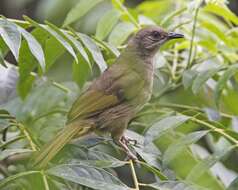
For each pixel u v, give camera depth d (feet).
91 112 31.99
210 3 34.58
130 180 40.96
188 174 29.84
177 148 28.50
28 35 26.86
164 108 37.37
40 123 35.17
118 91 32.81
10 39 26.11
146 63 35.24
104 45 31.76
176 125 28.91
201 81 32.78
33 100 35.68
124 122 32.99
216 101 33.50
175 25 39.09
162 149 34.65
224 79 33.04
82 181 24.56
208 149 41.14
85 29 45.68
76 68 32.76
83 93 32.48
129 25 36.86
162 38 36.22
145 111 36.37
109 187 24.45
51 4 46.34
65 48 29.22
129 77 33.55
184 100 41.60
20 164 32.45
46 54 30.78
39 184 25.04
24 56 30.76
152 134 28.63
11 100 35.29
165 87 37.68
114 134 32.83
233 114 40.29
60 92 36.14
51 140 29.30
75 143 31.14
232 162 38.47
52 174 24.76
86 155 29.01
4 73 35.06
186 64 38.34
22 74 31.55
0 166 32.58
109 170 32.24
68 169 24.93
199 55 38.99
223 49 37.99
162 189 25.59
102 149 35.24
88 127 31.65
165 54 39.24
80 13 34.83
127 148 32.14
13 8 51.19
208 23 38.11
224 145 35.70
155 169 27.66
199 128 38.29
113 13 35.94
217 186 33.06
